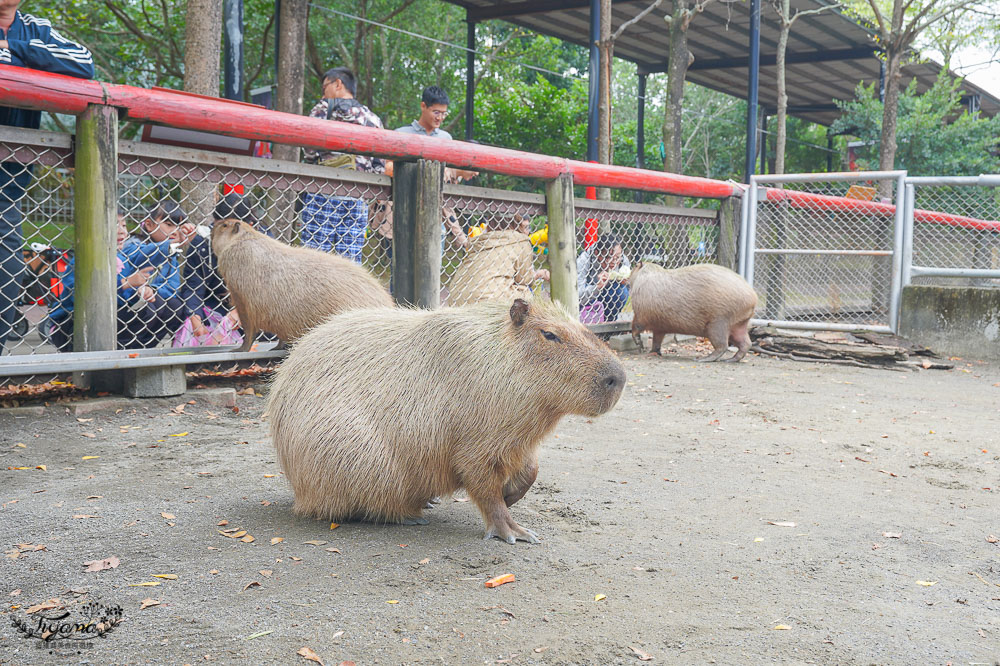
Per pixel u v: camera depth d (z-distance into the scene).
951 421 5.60
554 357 2.93
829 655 2.22
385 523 3.25
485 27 26.05
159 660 2.11
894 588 2.73
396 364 3.08
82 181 4.82
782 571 2.86
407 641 2.24
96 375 5.30
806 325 9.21
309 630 2.29
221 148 5.42
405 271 6.21
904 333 8.92
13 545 2.91
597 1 12.08
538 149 22.83
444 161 6.21
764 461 4.44
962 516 3.58
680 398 6.14
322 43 19.09
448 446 3.04
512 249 6.96
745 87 24.14
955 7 14.77
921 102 19.12
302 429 3.09
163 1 16.58
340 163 6.71
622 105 41.44
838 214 9.94
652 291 7.94
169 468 3.94
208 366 6.10
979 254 10.98
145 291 5.66
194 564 2.77
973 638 2.36
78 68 5.12
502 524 3.10
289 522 3.22
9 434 4.43
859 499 3.80
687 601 2.56
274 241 5.30
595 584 2.68
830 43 19.42
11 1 4.88
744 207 9.46
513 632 2.30
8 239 5.11
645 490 3.83
